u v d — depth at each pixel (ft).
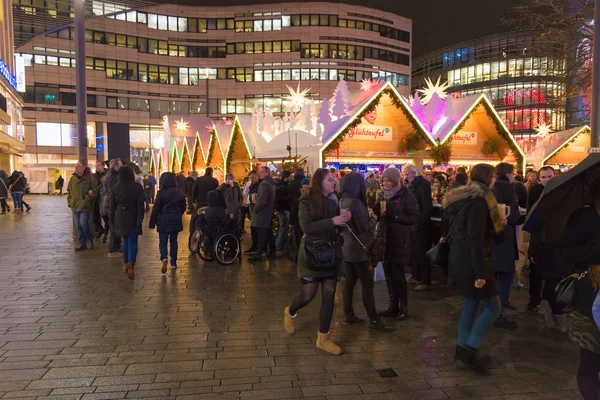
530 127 178.70
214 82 216.54
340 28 218.79
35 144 181.88
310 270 14.88
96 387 12.14
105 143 197.57
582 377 9.61
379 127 54.70
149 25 205.87
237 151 70.64
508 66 196.54
